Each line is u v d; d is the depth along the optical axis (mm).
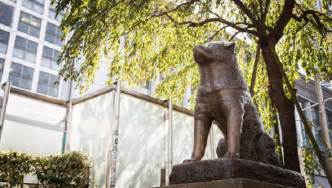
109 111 7023
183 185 2764
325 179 12703
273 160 3346
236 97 3061
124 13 6746
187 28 8688
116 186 6680
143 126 7527
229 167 2604
